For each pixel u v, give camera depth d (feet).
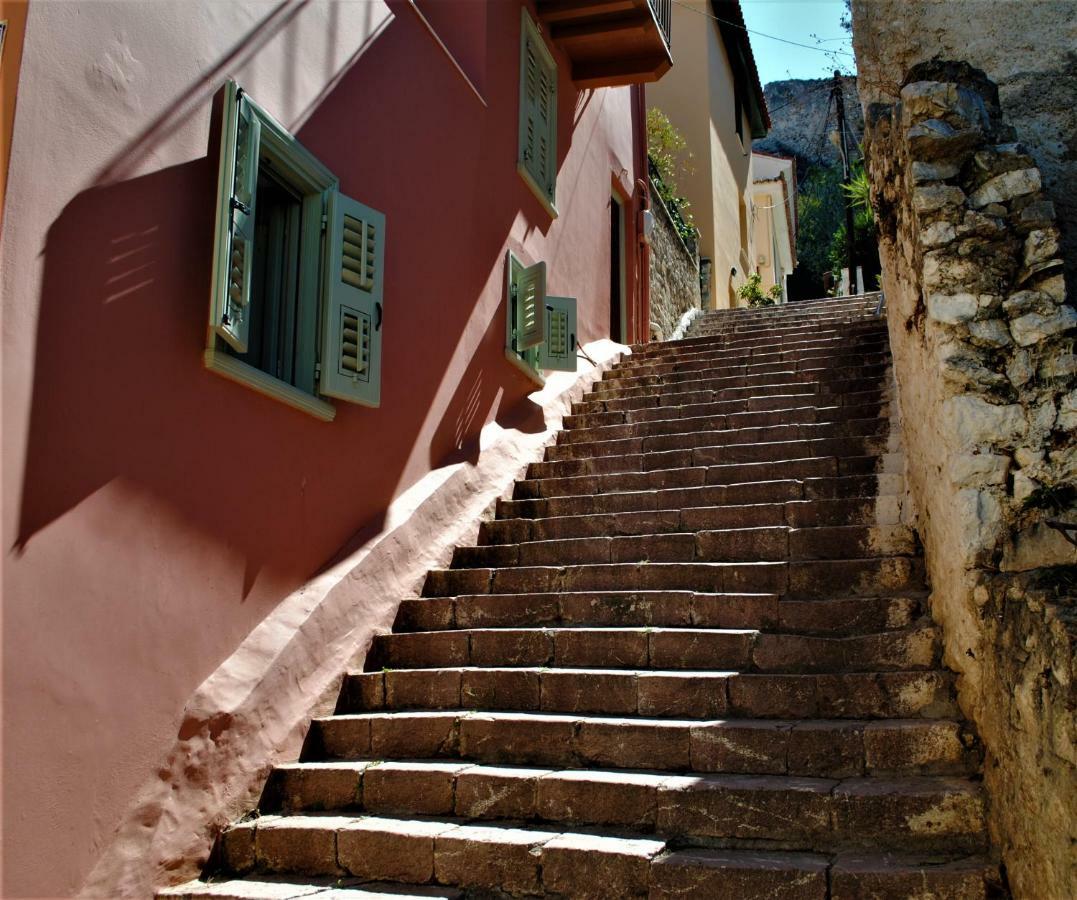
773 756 10.47
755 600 12.98
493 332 21.45
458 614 15.06
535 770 11.10
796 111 119.44
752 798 9.71
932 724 10.09
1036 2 11.85
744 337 29.40
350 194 15.65
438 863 10.02
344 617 14.11
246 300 12.27
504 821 10.64
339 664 13.76
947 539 10.69
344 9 15.76
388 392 16.61
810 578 13.44
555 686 12.44
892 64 12.86
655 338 38.88
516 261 22.85
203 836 10.86
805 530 14.52
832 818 9.42
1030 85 11.62
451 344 19.21
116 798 9.88
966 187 10.73
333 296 14.52
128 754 10.09
